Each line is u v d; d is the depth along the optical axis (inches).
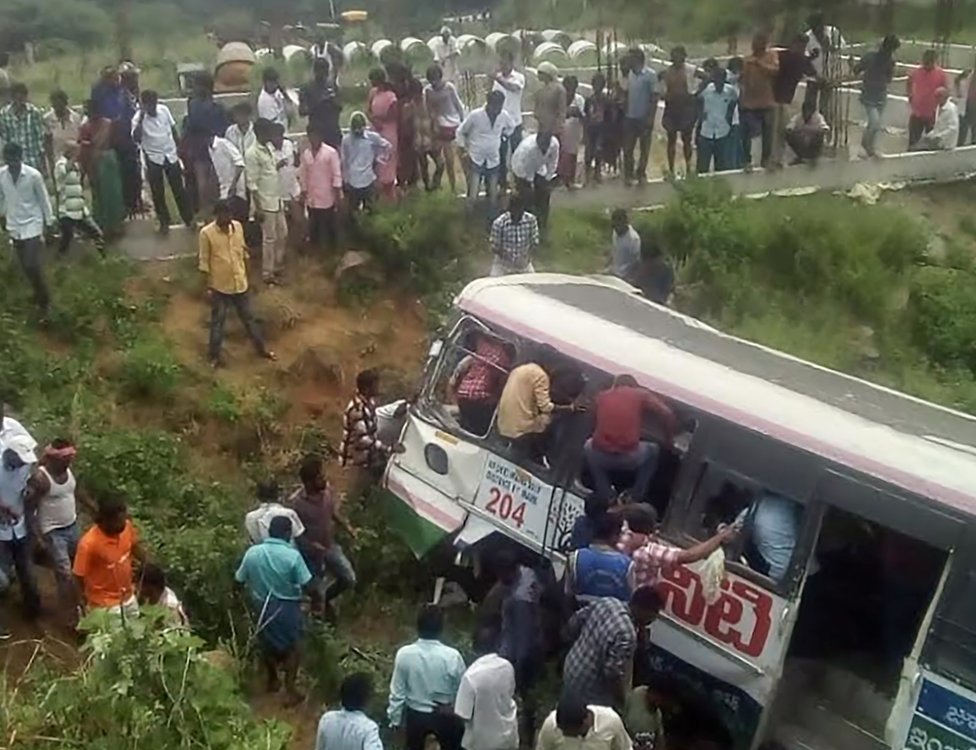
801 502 346.6
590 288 470.0
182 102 818.8
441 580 445.4
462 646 401.1
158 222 583.8
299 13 1441.9
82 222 550.9
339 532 447.8
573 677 332.2
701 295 634.2
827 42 818.2
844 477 338.0
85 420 468.8
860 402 377.1
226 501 460.4
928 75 801.6
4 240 545.3
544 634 371.6
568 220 650.2
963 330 625.6
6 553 380.2
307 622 398.6
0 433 369.1
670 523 373.4
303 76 959.6
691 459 371.6
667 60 1032.2
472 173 621.6
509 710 322.3
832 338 612.7
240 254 514.9
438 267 597.3
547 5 1325.0
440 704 326.6
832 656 362.3
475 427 429.4
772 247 665.0
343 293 580.7
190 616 405.4
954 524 315.9
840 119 810.2
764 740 354.9
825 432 348.5
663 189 711.1
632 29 1160.2
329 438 507.8
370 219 598.5
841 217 687.1
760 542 350.6
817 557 353.7
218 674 312.3
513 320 428.8
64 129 578.6
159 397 498.0
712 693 360.8
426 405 448.1
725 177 730.8
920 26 1163.9
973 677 308.3
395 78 626.2
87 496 437.7
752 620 349.7
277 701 382.3
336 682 388.5
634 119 692.1
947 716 312.8
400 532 448.5
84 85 963.3
